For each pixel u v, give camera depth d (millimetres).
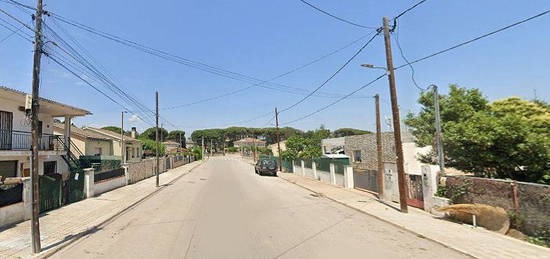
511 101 13297
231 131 125625
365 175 20000
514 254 7348
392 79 12961
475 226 10086
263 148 75688
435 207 12109
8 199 10055
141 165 27734
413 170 23562
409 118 21344
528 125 11594
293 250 7348
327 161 25422
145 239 8305
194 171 38875
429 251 7582
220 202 14523
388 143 28078
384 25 13055
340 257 6934
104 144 36531
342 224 10484
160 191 19625
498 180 9844
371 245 7992
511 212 9328
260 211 12422
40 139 20219
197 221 10461
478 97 15961
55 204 13352
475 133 11906
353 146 34188
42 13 8039
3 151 15906
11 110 17641
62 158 22250
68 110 21125
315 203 15062
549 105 13359
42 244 7977
